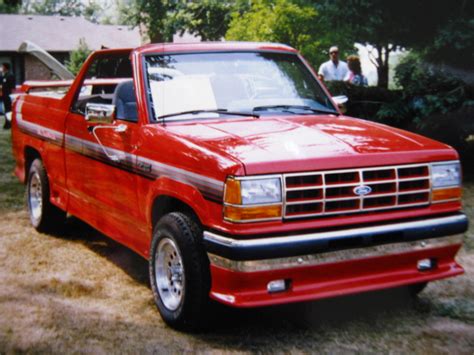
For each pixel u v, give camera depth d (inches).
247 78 202.1
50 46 1704.0
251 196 146.8
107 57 231.8
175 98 190.4
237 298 149.6
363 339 163.6
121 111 201.3
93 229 276.4
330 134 170.9
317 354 154.7
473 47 389.4
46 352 155.9
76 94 237.3
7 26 1721.2
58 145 244.1
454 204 169.2
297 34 696.4
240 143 160.2
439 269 170.2
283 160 150.1
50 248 248.2
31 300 191.5
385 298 191.8
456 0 386.6
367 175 156.9
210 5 1328.7
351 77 461.4
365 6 387.2
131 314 181.0
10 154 482.9
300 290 152.8
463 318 177.0
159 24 1362.0
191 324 163.9
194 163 159.5
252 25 713.6
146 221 184.1
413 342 161.5
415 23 404.2
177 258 168.4
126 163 191.2
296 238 148.3
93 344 160.1
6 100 845.2
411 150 164.1
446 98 351.9
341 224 153.6
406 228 159.2
